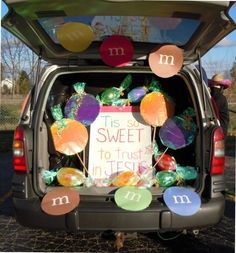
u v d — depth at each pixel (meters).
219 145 2.20
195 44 2.31
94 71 2.39
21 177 2.20
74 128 2.36
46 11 1.99
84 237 2.73
